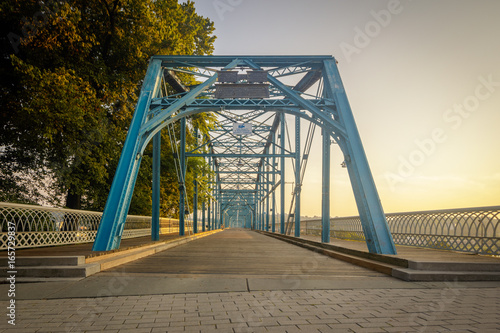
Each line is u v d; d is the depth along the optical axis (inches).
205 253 381.1
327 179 469.7
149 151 724.7
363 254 293.7
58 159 474.0
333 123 366.6
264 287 182.1
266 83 418.9
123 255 289.4
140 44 490.6
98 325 118.1
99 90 475.8
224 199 2950.3
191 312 134.9
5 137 434.0
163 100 388.5
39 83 351.9
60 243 366.0
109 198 306.3
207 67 441.4
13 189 525.3
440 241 366.9
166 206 973.2
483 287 186.2
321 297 160.9
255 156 929.5
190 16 698.2
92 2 450.6
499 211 286.5
